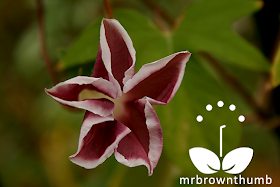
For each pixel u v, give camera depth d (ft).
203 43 1.05
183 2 1.84
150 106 0.86
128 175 1.17
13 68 2.68
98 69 0.88
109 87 0.87
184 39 1.06
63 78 1.10
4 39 2.52
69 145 2.54
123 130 0.88
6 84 2.79
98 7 1.87
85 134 0.86
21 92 2.81
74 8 1.88
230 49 1.05
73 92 0.87
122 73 0.89
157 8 1.14
